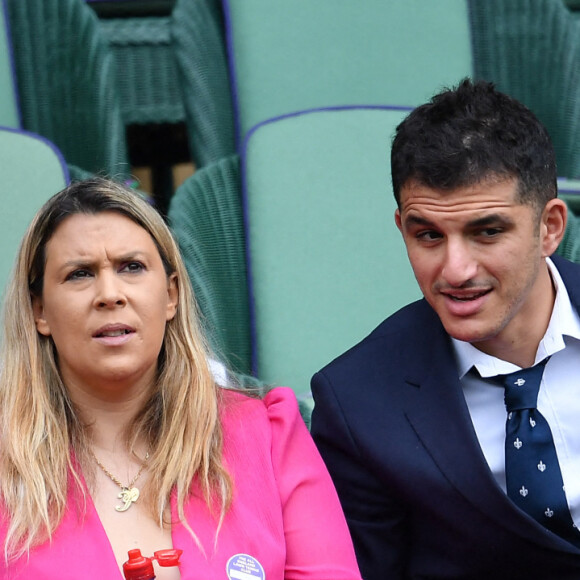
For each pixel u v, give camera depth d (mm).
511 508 4043
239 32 6566
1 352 4113
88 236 3934
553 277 4297
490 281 3852
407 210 3900
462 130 3785
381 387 4324
